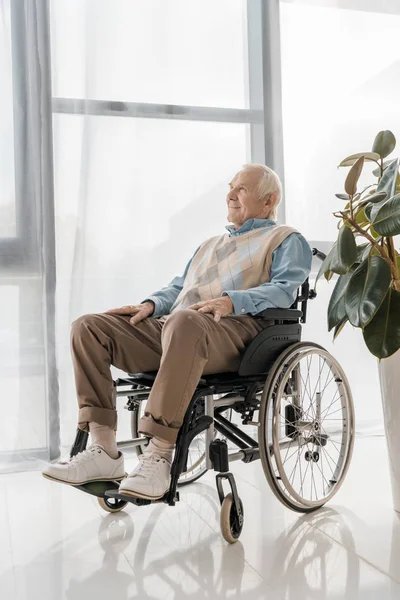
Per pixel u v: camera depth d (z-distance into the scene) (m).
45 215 2.54
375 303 1.65
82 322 1.82
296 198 2.89
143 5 2.70
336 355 2.95
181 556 1.59
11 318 2.52
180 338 1.63
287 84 2.88
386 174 1.80
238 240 2.09
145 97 2.70
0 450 2.50
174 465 1.58
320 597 1.36
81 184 2.60
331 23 2.93
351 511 1.93
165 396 1.61
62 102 2.60
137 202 2.68
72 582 1.45
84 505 2.04
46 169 2.55
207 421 1.67
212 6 2.78
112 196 2.65
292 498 1.90
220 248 2.12
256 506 1.99
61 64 2.60
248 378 1.81
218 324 1.76
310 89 2.90
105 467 1.79
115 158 2.65
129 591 1.40
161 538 1.72
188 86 2.75
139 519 1.89
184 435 1.61
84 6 2.63
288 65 2.88
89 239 2.62
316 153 2.91
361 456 2.61
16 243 2.52
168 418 1.60
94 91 2.63
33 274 2.53
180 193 2.73
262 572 1.49
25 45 2.56
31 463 2.51
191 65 2.76
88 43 2.62
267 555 1.59
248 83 2.82
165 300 2.09
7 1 2.54
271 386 1.76
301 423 1.95
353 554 1.59
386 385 1.87
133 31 2.69
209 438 1.72
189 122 2.75
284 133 2.88
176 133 2.73
